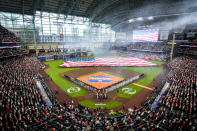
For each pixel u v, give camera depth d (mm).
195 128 14953
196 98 22078
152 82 37250
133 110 22484
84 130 15891
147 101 24969
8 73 34094
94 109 22344
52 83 36562
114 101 26484
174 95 24375
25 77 33781
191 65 45594
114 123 17500
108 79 39906
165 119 17469
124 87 33594
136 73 46969
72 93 30219
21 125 16250
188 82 29188
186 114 18422
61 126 16500
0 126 15062
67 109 22328
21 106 20453
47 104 23859
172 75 36719
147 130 16094
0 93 23062
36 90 27188
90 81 38062
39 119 17969
